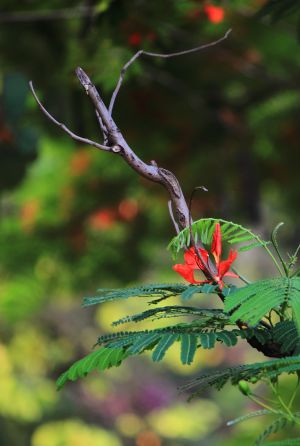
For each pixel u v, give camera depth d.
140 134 12.59
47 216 15.92
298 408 8.95
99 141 11.75
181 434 25.42
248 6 10.39
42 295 16.17
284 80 12.71
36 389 21.41
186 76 11.70
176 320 23.09
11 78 10.02
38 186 15.99
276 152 14.20
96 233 15.97
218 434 26.25
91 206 15.91
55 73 10.88
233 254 3.54
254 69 12.17
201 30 10.75
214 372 3.42
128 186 15.71
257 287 3.22
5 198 16.09
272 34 11.52
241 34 11.38
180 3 8.35
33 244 15.95
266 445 3.23
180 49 10.99
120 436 25.34
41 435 21.47
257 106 13.07
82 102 11.00
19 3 9.59
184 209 3.61
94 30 8.34
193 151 13.38
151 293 3.60
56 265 16.05
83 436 21.97
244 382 3.41
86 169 15.68
